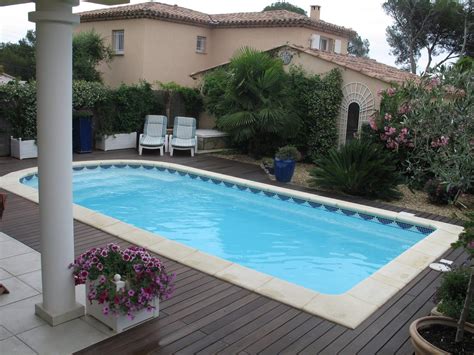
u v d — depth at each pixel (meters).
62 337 3.76
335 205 9.03
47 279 3.92
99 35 17.36
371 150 9.80
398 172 9.81
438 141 8.62
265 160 12.89
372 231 8.53
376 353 3.81
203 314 4.32
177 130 13.85
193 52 18.31
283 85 12.91
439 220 8.30
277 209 9.65
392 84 11.32
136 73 16.98
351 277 6.55
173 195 10.36
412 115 9.11
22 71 23.55
